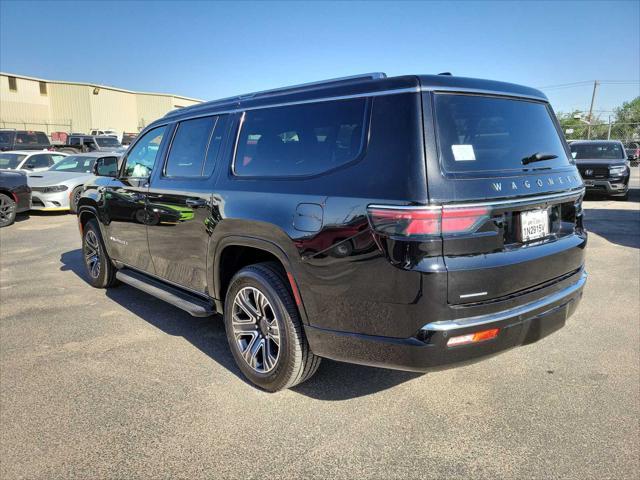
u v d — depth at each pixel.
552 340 4.10
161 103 50.88
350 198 2.62
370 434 2.85
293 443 2.77
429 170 2.43
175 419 3.02
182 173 4.03
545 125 3.25
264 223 3.06
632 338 4.12
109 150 21.34
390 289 2.47
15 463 2.62
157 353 3.98
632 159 21.56
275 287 3.09
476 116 2.75
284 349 3.09
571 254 3.08
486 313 2.54
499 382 3.42
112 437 2.84
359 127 2.74
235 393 3.32
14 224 10.90
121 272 5.10
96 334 4.38
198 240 3.74
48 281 6.16
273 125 3.28
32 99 41.50
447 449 2.70
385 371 3.61
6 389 3.40
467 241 2.45
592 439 2.76
